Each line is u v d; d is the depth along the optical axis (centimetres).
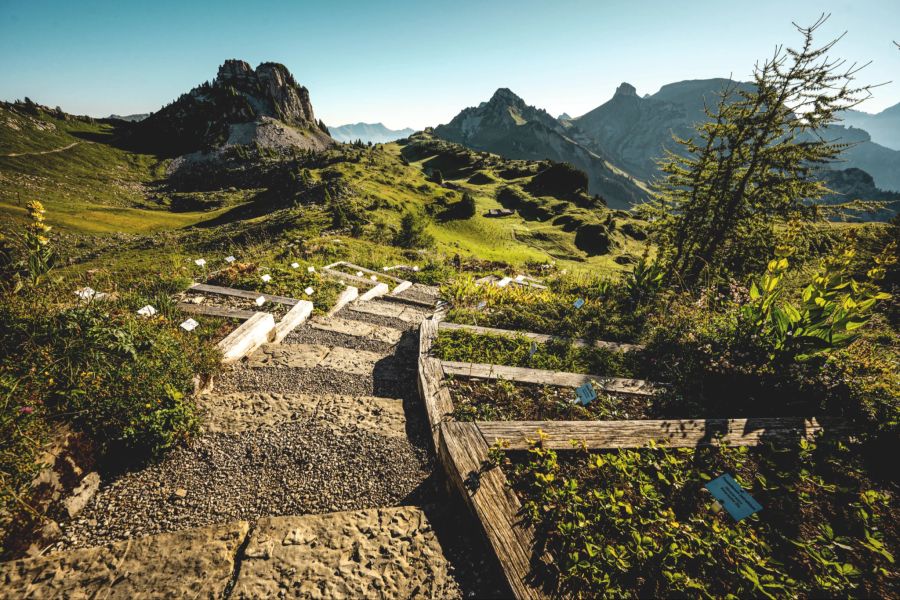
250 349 648
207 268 1056
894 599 265
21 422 313
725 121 1223
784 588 260
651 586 269
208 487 365
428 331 684
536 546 290
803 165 1144
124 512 332
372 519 322
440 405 480
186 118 15950
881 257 477
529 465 361
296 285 953
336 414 487
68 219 6266
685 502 340
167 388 418
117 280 856
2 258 469
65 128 14225
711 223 1316
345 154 11169
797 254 931
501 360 600
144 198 10850
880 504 338
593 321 746
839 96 1006
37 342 393
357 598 263
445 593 272
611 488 346
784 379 496
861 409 438
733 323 617
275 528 304
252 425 449
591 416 470
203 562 274
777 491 353
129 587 255
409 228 3081
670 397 501
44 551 292
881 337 712
